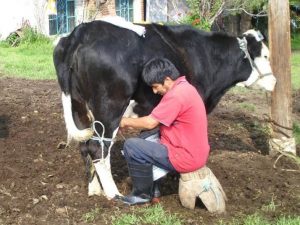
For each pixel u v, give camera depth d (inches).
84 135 124.2
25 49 399.5
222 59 149.6
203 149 123.3
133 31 130.8
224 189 141.0
